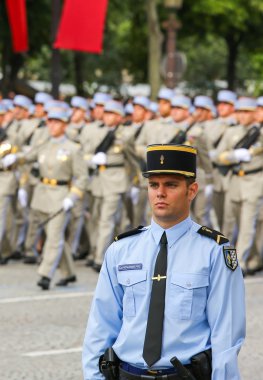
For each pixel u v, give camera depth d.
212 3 60.94
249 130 26.66
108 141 28.02
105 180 27.84
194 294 9.11
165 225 9.35
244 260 26.48
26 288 23.95
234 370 8.95
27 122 31.08
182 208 9.32
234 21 62.31
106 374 9.29
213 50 100.69
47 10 56.53
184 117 28.02
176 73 44.06
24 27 39.41
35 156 27.38
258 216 26.70
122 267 9.34
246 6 62.16
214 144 29.83
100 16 35.38
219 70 101.56
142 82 81.19
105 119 28.45
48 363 16.30
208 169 28.42
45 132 30.69
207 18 62.25
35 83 96.50
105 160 27.89
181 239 9.32
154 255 9.30
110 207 27.62
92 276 26.38
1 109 30.39
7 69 63.03
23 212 30.47
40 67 96.38
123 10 63.25
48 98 34.00
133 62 76.62
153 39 50.84
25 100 33.47
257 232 26.86
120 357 9.25
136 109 29.73
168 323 9.09
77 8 35.25
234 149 26.75
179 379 9.04
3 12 54.66
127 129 28.28
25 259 29.19
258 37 70.31
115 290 9.47
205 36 66.62
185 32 64.44
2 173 28.25
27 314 20.44
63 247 23.89
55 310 20.92
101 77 87.75
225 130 27.59
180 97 27.86
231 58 73.19
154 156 9.27
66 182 23.86
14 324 19.41
